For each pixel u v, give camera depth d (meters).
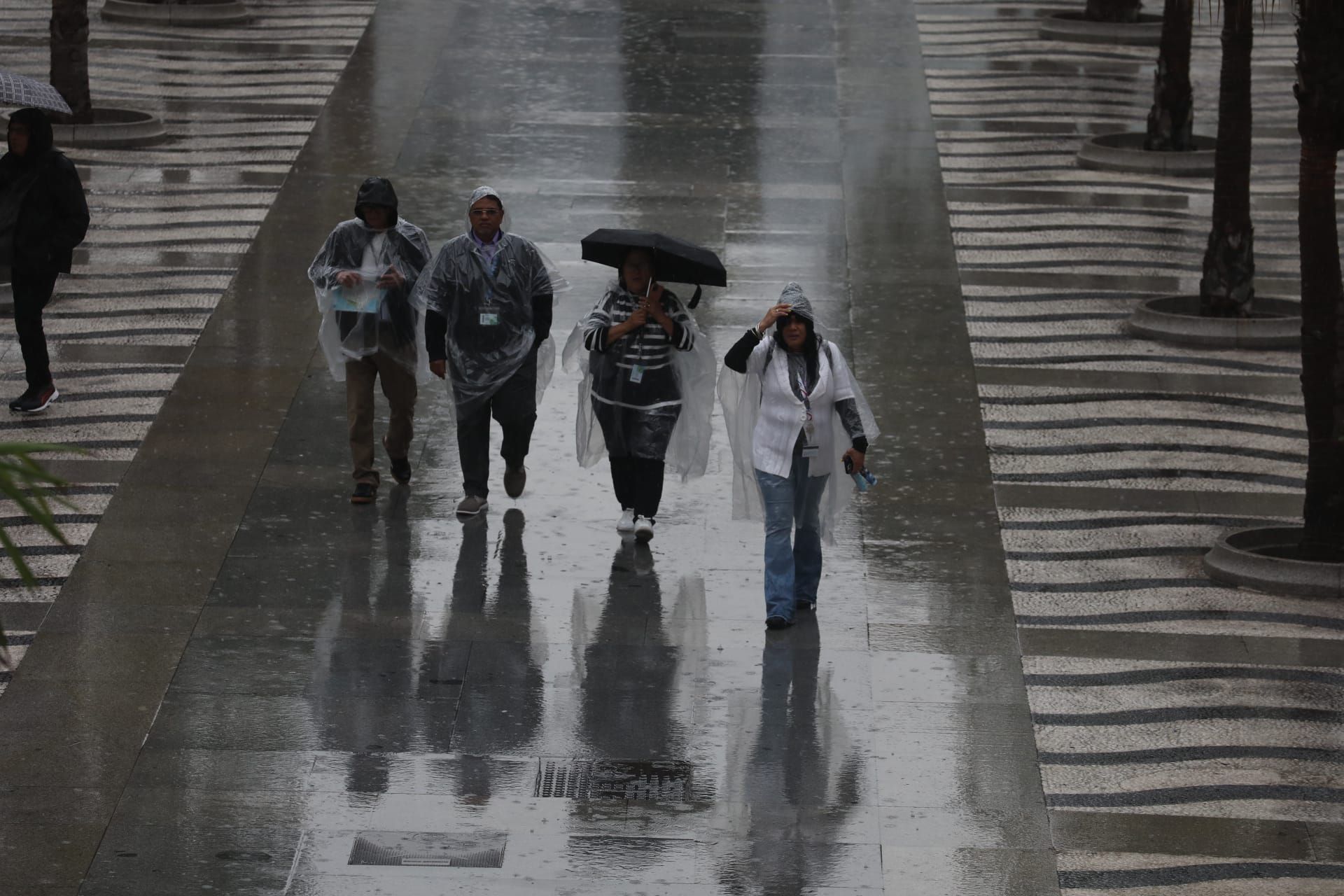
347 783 27.09
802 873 24.95
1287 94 73.38
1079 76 75.31
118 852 25.08
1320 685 30.97
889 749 28.48
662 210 57.81
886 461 40.75
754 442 32.31
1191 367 47.38
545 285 36.91
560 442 41.69
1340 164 64.81
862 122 68.31
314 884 24.41
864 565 35.59
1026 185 62.03
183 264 52.12
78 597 33.09
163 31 77.88
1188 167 63.75
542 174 60.97
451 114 67.12
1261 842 25.95
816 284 52.22
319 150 62.72
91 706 29.17
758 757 28.14
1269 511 38.88
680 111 68.38
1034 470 40.69
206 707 29.28
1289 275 54.50
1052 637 32.75
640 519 36.75
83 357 45.41
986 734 29.06
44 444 12.25
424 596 33.72
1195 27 82.94
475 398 36.56
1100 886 24.78
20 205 41.03
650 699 29.97
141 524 36.38
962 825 26.31
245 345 46.53
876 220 57.88
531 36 78.06
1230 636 32.88
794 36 79.75
